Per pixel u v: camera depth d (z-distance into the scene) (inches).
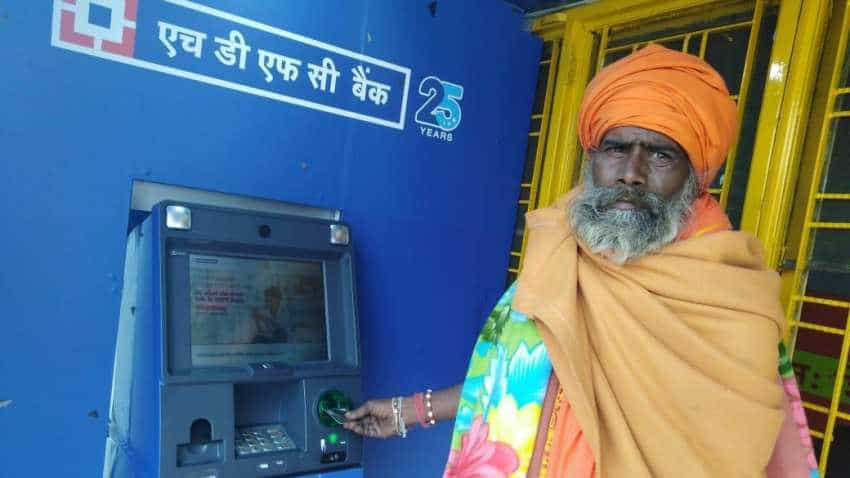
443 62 69.5
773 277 40.4
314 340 54.1
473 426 42.3
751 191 58.1
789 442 39.6
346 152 63.3
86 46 48.4
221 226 49.2
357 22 62.1
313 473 49.7
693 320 38.2
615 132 39.8
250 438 49.3
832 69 55.4
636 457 34.8
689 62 40.3
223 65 54.7
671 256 39.2
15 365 47.5
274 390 53.0
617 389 36.9
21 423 48.0
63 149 48.3
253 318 50.6
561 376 37.0
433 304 72.4
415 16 66.4
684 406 35.8
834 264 53.8
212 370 45.8
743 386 36.0
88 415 50.9
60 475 49.9
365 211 65.6
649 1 69.4
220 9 53.9
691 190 40.3
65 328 49.5
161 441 42.4
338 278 56.7
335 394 51.9
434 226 71.5
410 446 71.9
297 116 59.6
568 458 37.0
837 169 55.0
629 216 38.4
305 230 54.3
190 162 54.1
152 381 44.6
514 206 79.5
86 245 49.9
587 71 76.1
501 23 74.3
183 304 46.6
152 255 46.6
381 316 67.9
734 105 41.4
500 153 76.8
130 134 51.0
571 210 41.9
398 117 66.6
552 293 39.1
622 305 38.3
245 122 56.6
